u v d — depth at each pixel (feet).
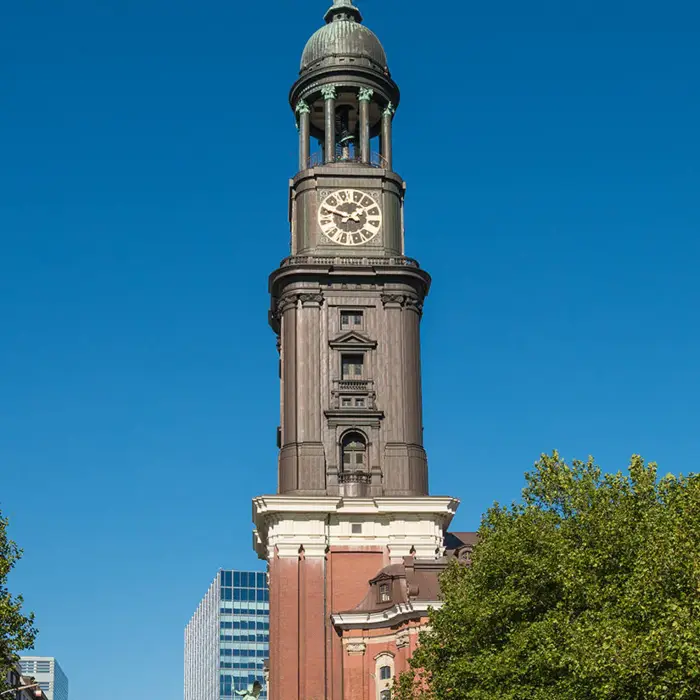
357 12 420.77
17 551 242.58
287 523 357.00
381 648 338.75
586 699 196.65
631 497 220.43
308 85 406.21
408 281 383.24
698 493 203.82
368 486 363.76
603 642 188.55
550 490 234.58
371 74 404.16
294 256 383.65
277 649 346.95
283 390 378.32
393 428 369.71
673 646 178.81
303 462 363.97
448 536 395.96
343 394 371.15
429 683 250.78
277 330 409.90
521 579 225.97
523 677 216.95
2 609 232.12
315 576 353.10
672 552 191.31
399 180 398.21
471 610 230.27
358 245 387.96
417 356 380.17
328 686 344.08
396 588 341.82
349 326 379.35
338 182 393.70
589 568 212.64
